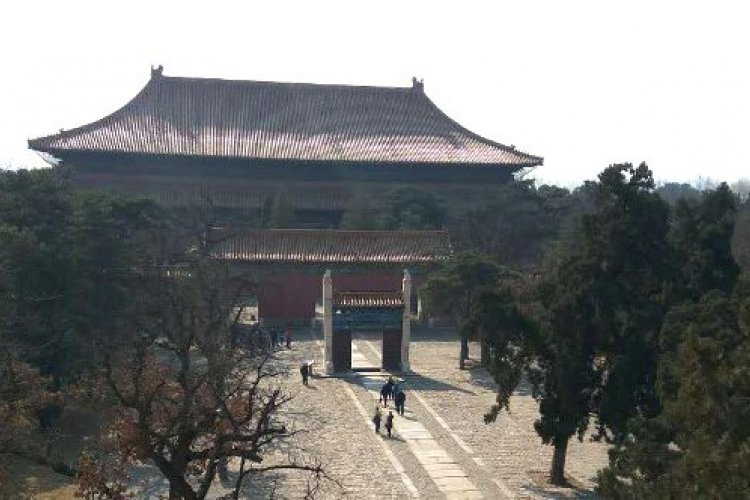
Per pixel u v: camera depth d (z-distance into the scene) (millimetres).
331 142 98562
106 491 22328
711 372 18922
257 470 22266
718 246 32062
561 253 39250
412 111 106438
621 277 31859
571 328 32094
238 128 98125
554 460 34312
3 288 34156
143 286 46219
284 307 75562
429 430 42156
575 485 33906
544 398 33344
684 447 20562
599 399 32375
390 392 47781
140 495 30891
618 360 30766
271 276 74500
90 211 47562
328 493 32219
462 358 58812
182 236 71125
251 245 75000
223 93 102000
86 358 38469
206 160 94250
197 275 48500
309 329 74438
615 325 31828
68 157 91688
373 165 98062
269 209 93562
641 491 21688
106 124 94062
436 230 82312
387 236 77750
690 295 31531
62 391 33750
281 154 94375
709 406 18859
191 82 101625
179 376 23250
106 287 45188
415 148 99500
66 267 40812
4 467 26703
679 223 33531
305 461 36344
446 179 100812
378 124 103062
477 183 101500
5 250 38250
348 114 103750
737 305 25016
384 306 56500
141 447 21156
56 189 49469
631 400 30562
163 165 94000
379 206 91562
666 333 26281
